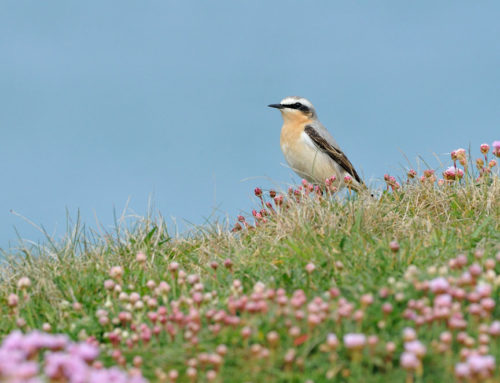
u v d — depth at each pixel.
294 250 13.88
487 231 14.40
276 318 9.88
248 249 15.31
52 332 12.35
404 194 17.89
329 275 12.55
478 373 8.20
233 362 9.28
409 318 9.67
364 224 15.39
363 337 8.70
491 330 9.02
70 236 16.19
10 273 15.25
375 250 13.30
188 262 15.77
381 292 10.13
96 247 16.20
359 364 8.89
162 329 11.13
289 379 8.84
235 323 9.88
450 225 15.70
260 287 11.20
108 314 12.67
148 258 15.72
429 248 13.56
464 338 8.98
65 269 14.73
